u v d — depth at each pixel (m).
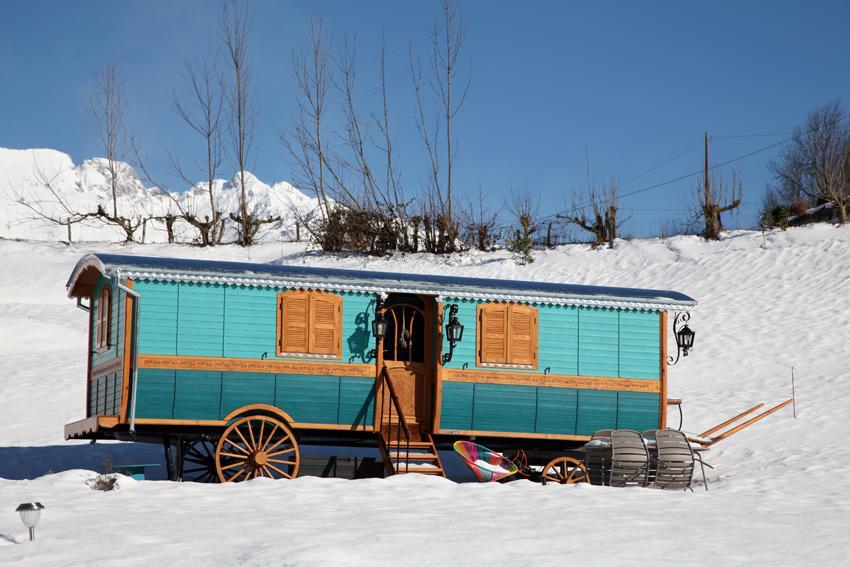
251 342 15.31
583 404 16.72
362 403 15.77
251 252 50.97
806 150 52.69
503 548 9.66
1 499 12.25
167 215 56.44
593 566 8.96
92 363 16.83
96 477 13.70
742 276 37.12
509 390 16.39
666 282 38.06
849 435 20.86
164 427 15.28
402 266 44.94
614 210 46.25
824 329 30.61
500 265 43.44
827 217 43.97
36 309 36.56
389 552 9.29
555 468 17.20
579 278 40.22
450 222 49.12
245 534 10.08
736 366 28.30
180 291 15.03
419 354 16.56
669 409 23.83
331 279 15.69
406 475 14.98
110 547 9.32
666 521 11.87
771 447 20.30
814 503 14.18
